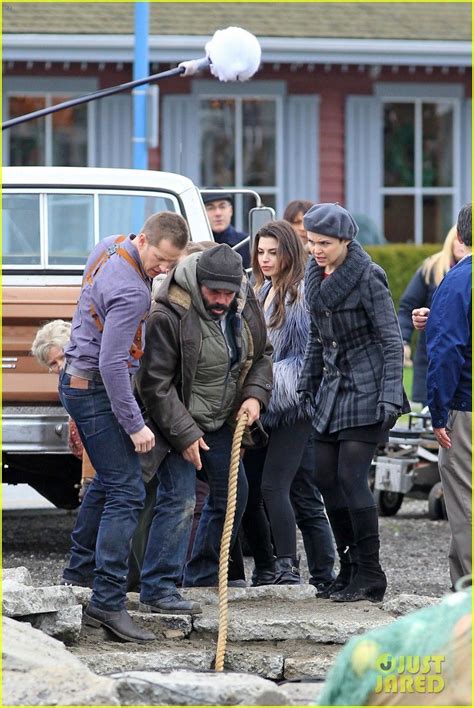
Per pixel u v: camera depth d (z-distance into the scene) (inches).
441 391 706.8
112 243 648.4
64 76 2039.9
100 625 658.8
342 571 746.8
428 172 2206.0
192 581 751.1
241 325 696.4
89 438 655.8
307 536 781.9
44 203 937.5
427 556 971.3
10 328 874.8
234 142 2118.6
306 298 717.9
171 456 687.1
